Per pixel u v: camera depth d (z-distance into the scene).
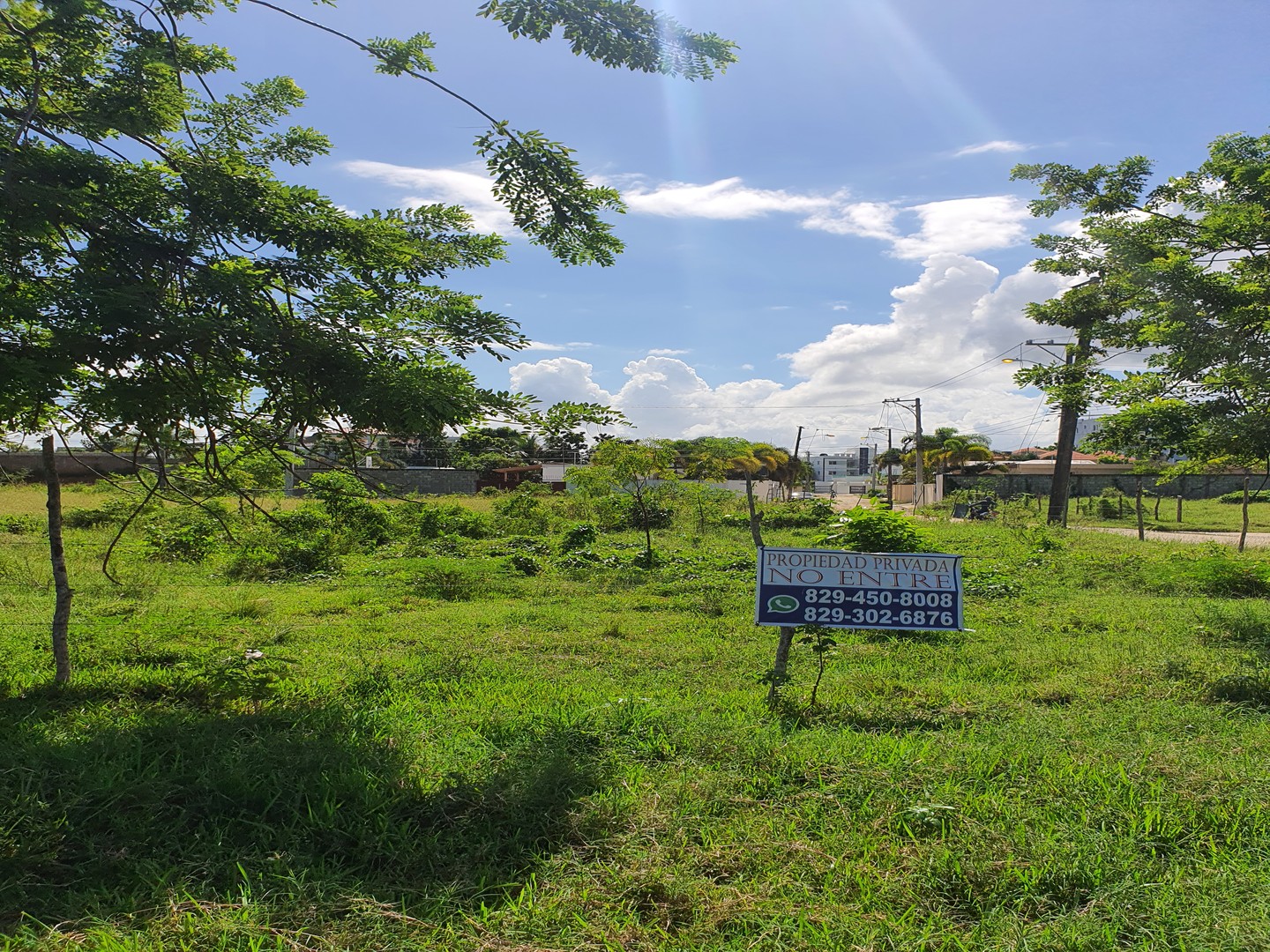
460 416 5.33
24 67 5.52
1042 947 3.17
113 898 3.41
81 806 4.01
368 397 5.06
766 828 4.11
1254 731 5.82
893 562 6.51
